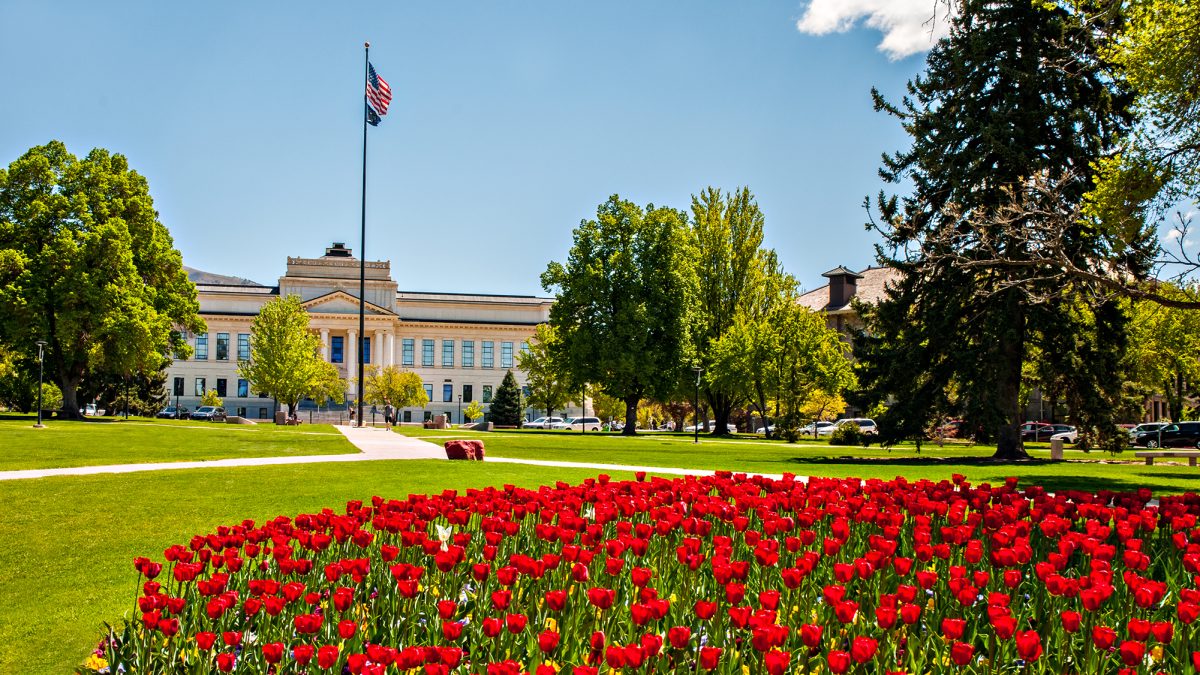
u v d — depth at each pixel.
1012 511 7.59
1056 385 30.77
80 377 54.97
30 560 11.23
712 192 65.19
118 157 58.84
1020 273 27.53
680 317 58.41
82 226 54.97
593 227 60.06
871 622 5.54
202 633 4.68
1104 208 18.80
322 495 17.25
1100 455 37.38
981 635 5.29
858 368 33.22
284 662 4.91
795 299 62.31
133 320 52.94
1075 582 5.23
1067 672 4.83
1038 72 28.61
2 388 71.69
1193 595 5.05
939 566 6.86
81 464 22.84
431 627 5.31
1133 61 18.05
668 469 23.27
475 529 8.13
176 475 20.17
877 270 82.56
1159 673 4.71
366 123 52.78
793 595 5.54
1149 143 18.67
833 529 6.91
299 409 97.06
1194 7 16.77
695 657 4.79
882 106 32.12
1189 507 9.38
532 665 4.69
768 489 10.00
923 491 9.83
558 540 7.45
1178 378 53.28
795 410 57.56
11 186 54.81
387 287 110.00
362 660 4.36
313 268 109.50
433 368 112.75
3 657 7.37
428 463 23.95
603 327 58.50
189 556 6.66
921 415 31.03
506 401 85.81
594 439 44.94
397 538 7.83
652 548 7.47
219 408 85.81
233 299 108.69
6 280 52.50
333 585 6.42
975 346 29.75
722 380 58.03
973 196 28.98
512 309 115.31
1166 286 30.33
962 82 30.03
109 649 5.24
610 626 5.35
